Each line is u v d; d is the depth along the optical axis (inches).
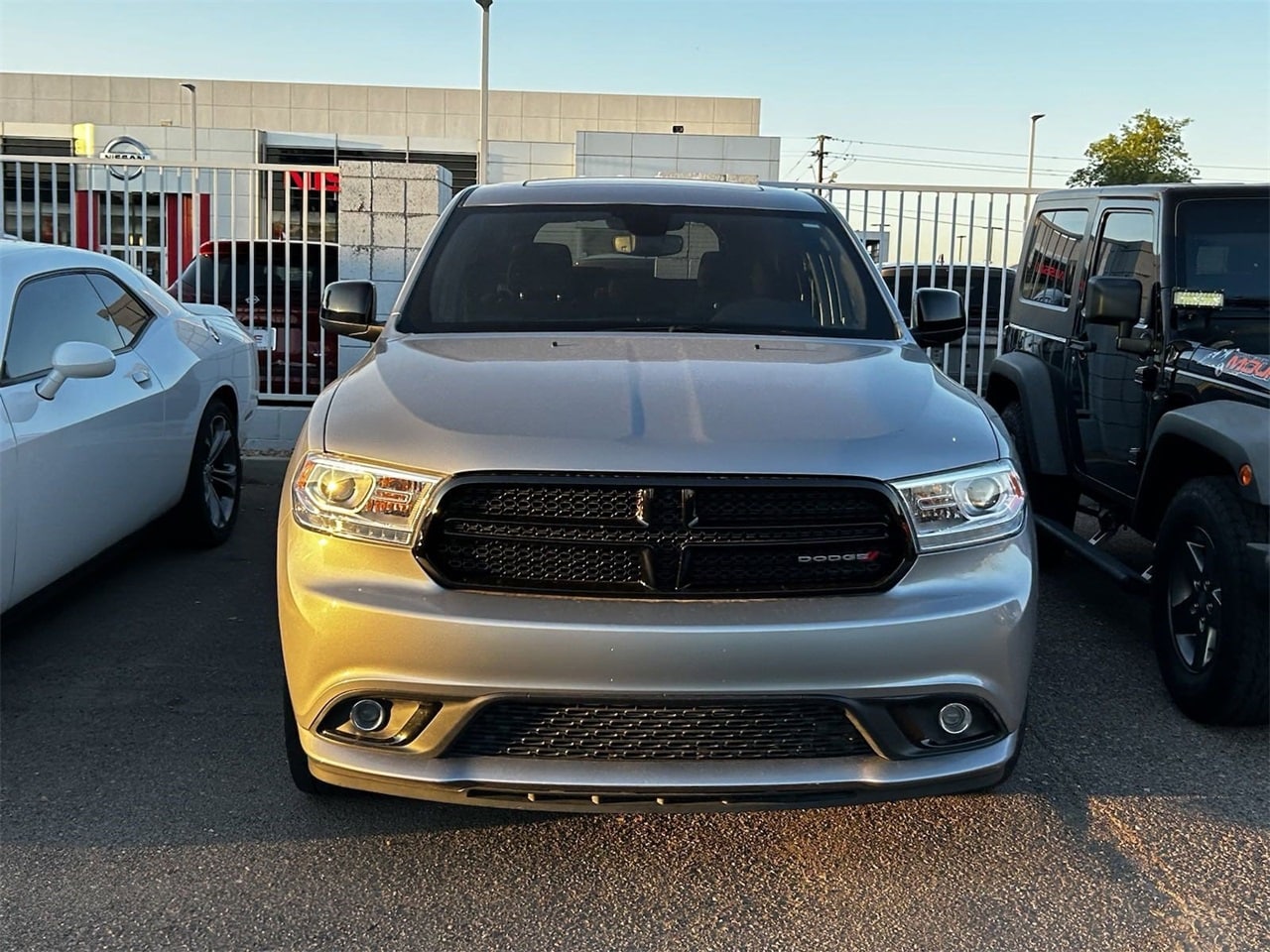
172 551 250.4
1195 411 168.9
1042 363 241.8
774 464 112.7
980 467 119.5
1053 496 239.1
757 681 108.4
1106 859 128.6
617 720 110.1
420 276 168.1
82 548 185.6
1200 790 145.3
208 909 116.7
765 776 110.2
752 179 404.8
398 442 115.9
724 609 110.3
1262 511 154.2
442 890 121.3
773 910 118.2
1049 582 241.3
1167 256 189.8
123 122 1852.9
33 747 153.3
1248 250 189.6
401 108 1856.5
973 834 133.9
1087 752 156.6
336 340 391.9
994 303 392.5
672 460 112.0
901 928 115.1
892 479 114.4
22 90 1857.8
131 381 204.8
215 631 200.7
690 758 111.0
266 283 393.1
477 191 188.7
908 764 113.3
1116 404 203.3
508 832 133.0
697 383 127.6
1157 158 1695.4
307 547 116.4
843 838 132.9
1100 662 192.4
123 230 389.4
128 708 166.9
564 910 117.8
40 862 124.9
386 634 109.7
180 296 377.4
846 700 109.8
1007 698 116.2
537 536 111.7
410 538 112.7
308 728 116.3
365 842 130.3
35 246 196.1
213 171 380.5
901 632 110.0
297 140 1239.5
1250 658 153.7
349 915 116.3
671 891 121.7
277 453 376.5
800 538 112.7
